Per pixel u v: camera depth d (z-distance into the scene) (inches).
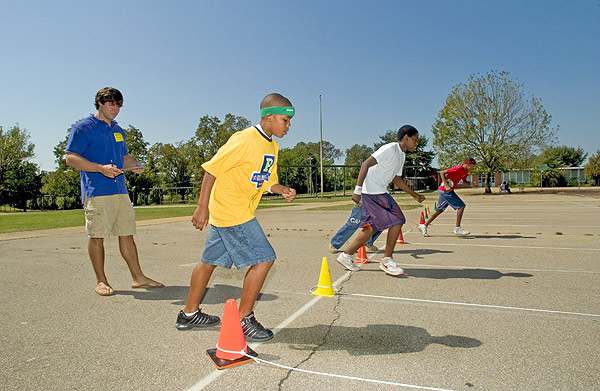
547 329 132.6
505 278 201.8
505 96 1441.9
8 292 188.2
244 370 105.7
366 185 209.8
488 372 103.1
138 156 2486.5
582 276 203.5
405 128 214.8
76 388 98.0
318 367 106.9
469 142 1503.4
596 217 526.9
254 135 125.0
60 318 150.8
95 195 182.4
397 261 249.1
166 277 218.5
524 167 1482.5
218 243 131.8
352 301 166.2
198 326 139.2
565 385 96.4
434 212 359.6
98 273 185.6
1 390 97.4
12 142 1875.0
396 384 97.4
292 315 149.2
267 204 1211.9
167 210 1045.2
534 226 433.1
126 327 140.7
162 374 104.4
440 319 143.3
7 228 525.0
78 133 179.5
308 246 317.4
